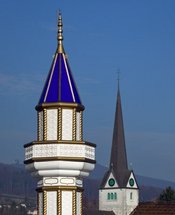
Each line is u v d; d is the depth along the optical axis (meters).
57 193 45.88
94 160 46.69
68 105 46.44
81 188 46.88
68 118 46.53
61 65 48.41
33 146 45.91
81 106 47.00
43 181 46.25
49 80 47.91
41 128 46.97
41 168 45.78
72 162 45.47
